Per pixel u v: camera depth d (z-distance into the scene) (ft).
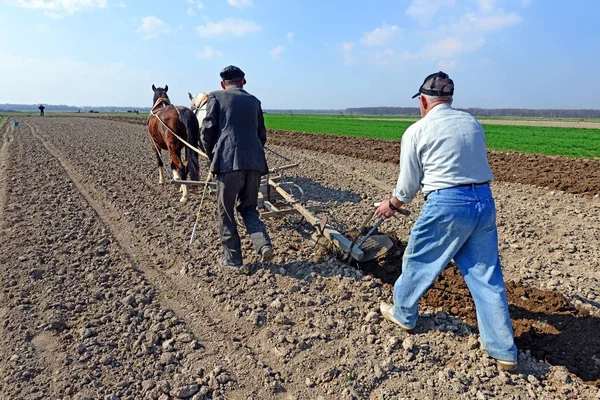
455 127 11.41
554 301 15.08
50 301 15.83
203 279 17.58
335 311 14.83
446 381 11.41
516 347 12.66
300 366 12.37
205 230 23.32
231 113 16.56
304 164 46.70
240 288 16.58
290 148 66.49
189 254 20.12
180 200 29.04
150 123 32.27
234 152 16.38
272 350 13.12
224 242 17.76
